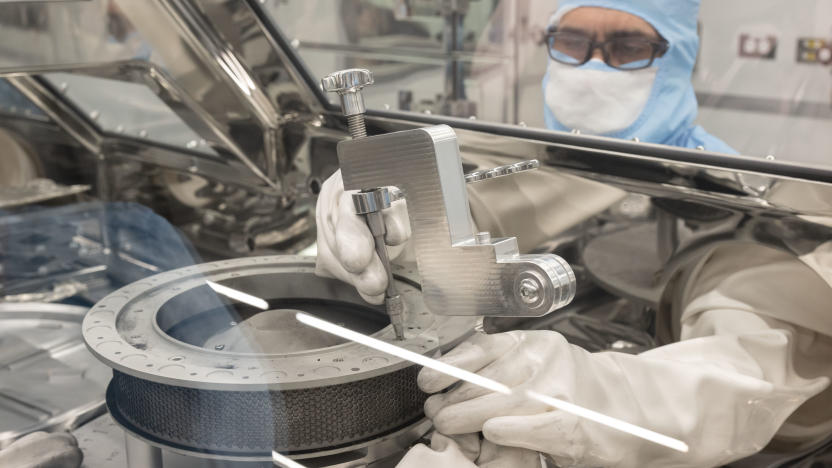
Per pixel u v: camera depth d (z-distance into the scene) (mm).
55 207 1254
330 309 823
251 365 626
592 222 938
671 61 1187
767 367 811
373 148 634
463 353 684
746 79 1086
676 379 753
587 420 688
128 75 1213
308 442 626
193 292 803
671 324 952
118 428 721
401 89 1227
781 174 789
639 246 906
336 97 1222
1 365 816
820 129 949
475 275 612
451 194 610
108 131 1317
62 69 1075
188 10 1158
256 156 1267
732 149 963
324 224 852
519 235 1009
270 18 1207
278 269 870
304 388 603
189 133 1269
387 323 755
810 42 1009
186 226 1242
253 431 617
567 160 942
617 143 911
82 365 817
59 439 683
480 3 1184
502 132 1006
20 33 1015
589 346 968
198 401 615
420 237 634
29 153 1310
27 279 1035
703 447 751
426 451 657
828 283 772
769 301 864
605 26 1216
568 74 1244
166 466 647
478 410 663
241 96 1228
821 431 851
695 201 848
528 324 947
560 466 711
